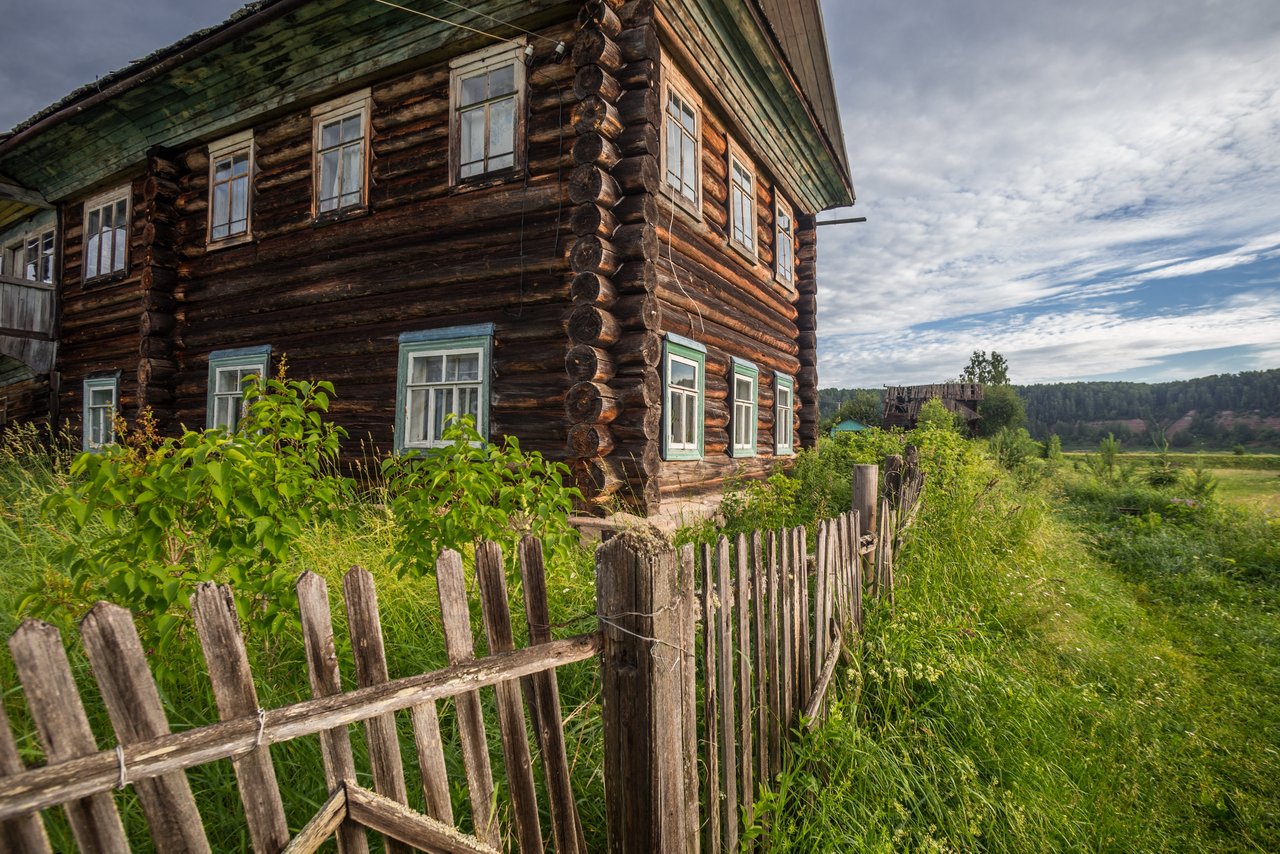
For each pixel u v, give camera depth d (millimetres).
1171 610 6555
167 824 1038
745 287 9414
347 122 7418
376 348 7035
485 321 6438
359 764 2205
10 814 865
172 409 8656
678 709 1736
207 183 8555
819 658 2977
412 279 6805
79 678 2316
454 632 1411
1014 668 4059
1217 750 3770
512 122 6480
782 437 11344
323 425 3127
